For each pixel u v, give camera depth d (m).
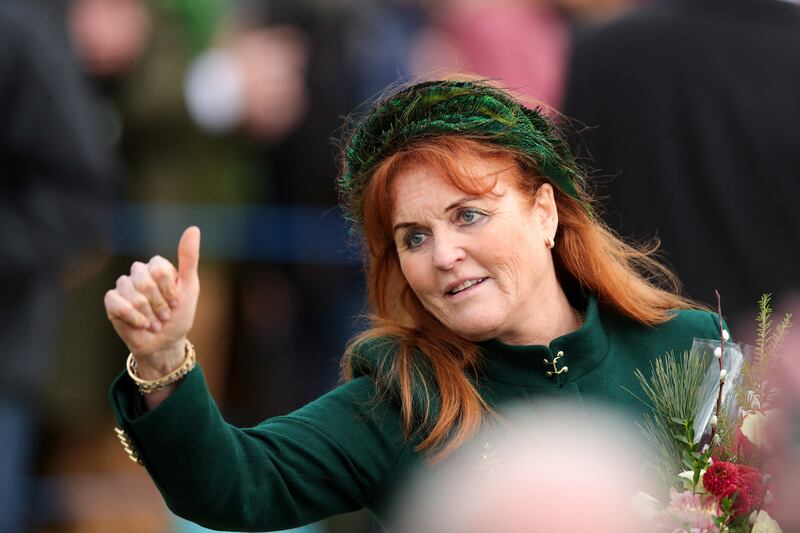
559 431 9.23
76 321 18.62
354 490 9.20
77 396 18.58
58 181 16.27
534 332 9.64
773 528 8.14
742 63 14.31
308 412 9.29
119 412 8.51
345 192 9.88
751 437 8.41
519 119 9.45
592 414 9.48
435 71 10.66
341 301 20.02
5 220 16.06
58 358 18.50
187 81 19.38
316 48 19.77
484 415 9.31
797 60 14.27
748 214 14.18
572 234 9.91
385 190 9.23
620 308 9.96
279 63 19.64
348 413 9.28
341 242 19.97
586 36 14.95
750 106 14.23
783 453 8.16
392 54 20.17
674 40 14.43
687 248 14.22
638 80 14.52
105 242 16.80
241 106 19.61
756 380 8.80
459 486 8.73
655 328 9.98
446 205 9.09
